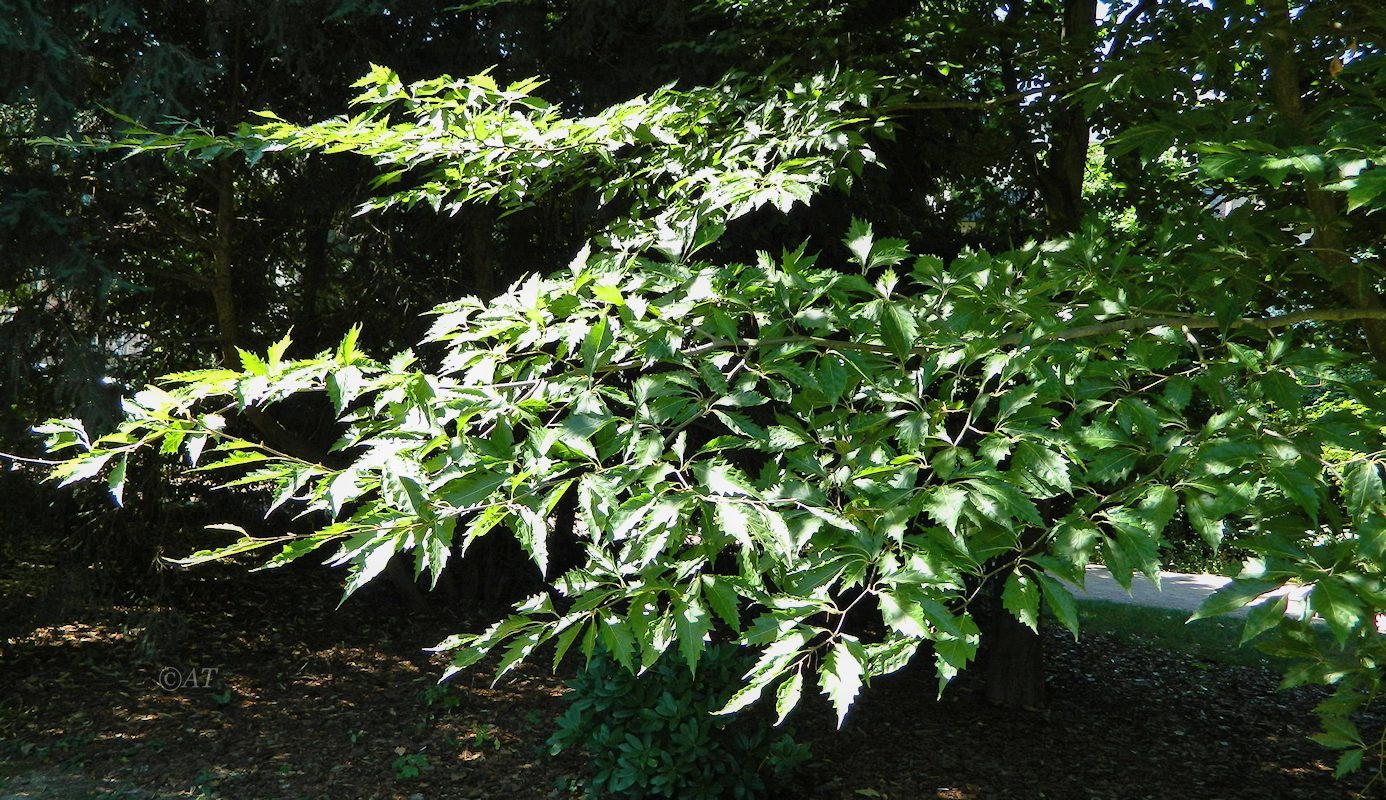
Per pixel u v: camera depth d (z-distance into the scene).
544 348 2.72
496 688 7.88
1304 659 2.40
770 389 2.23
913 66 5.73
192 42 7.50
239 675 8.16
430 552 1.65
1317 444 2.22
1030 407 2.12
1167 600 12.44
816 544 1.91
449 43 7.27
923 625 1.63
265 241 8.85
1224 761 7.14
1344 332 4.16
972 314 2.40
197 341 8.54
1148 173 6.01
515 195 3.73
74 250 6.41
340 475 1.59
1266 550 1.95
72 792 6.04
